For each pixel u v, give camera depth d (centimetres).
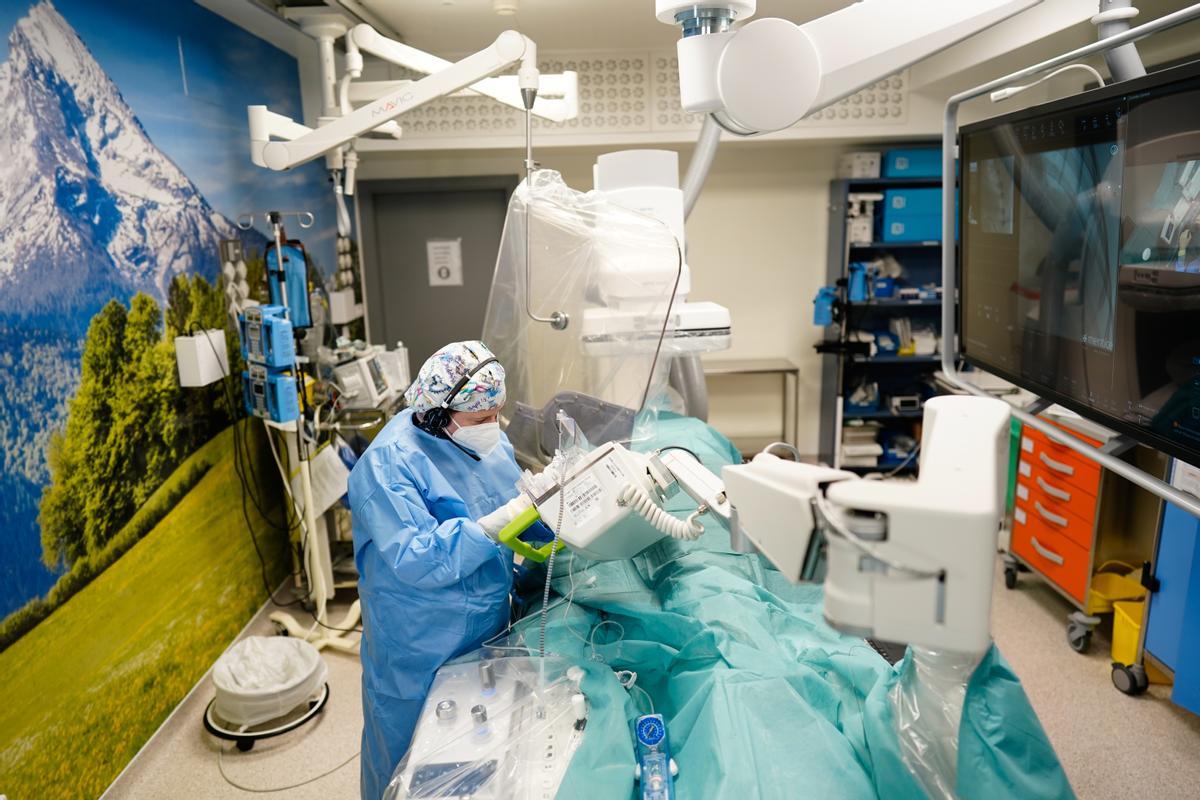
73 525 218
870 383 485
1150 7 273
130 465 245
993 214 193
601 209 188
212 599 296
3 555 191
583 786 107
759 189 487
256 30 347
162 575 262
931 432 80
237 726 257
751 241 493
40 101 209
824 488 76
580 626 149
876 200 448
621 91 430
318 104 411
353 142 324
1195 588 234
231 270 315
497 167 473
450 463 176
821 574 76
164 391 265
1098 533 289
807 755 108
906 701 111
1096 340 151
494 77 287
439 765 113
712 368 465
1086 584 295
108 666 233
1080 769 232
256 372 298
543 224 190
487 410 170
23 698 198
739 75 109
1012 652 296
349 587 351
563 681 130
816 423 518
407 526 152
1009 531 373
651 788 107
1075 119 154
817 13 357
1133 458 290
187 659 278
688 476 128
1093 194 149
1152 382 134
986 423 79
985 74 385
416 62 283
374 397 331
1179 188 125
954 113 172
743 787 101
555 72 427
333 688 285
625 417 194
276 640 278
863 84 113
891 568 68
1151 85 129
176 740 260
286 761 248
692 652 133
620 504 131
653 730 115
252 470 332
